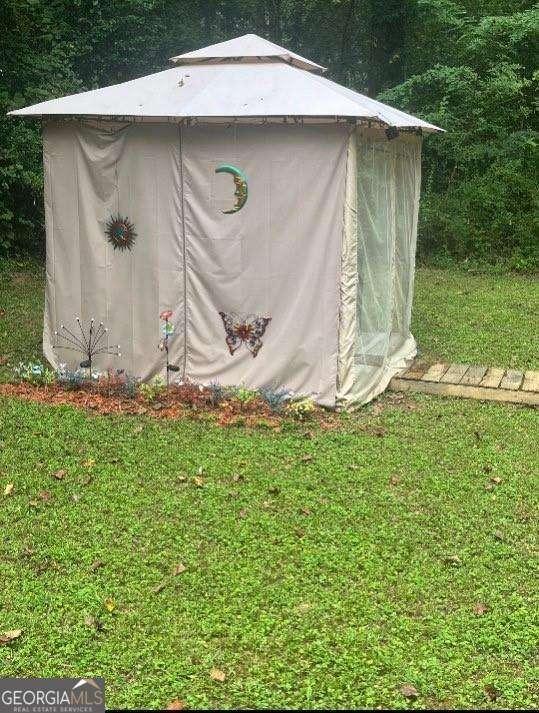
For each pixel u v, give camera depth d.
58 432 5.82
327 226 6.26
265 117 5.93
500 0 17.02
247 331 6.62
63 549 4.15
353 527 4.44
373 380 6.96
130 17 16.19
